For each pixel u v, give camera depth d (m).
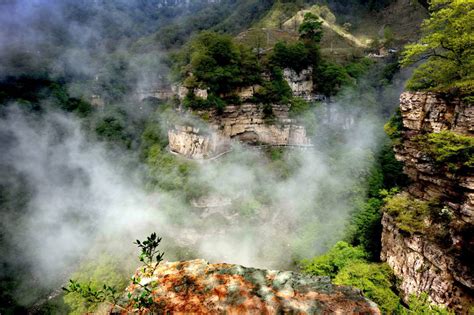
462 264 18.94
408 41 77.50
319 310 5.23
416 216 23.42
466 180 20.00
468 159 20.09
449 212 21.22
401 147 26.88
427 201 24.00
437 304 20.42
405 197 26.06
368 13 106.00
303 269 30.17
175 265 6.43
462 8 21.83
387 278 24.23
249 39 85.06
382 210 29.55
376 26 98.50
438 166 22.58
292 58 62.56
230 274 6.07
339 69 62.66
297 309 5.27
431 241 21.36
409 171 26.83
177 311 5.32
